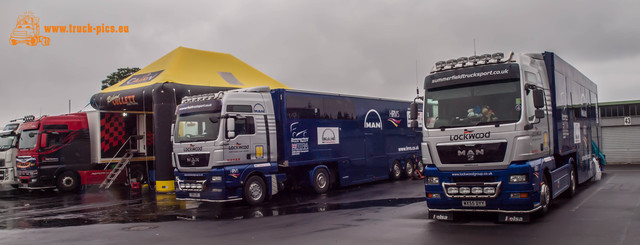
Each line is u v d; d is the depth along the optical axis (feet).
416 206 41.81
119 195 62.90
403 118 73.20
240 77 79.36
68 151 71.20
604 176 69.87
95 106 73.00
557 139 37.88
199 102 47.21
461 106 32.53
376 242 26.76
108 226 36.68
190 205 49.26
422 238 27.40
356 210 40.83
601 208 36.47
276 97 51.67
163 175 62.85
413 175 73.67
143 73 73.92
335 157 58.23
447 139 32.22
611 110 110.42
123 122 74.95
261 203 48.44
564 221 31.14
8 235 33.86
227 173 45.32
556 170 37.63
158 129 62.95
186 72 70.49
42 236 32.91
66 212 46.96
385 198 49.11
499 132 30.53
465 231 29.04
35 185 67.92
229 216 40.27
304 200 50.14
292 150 51.75
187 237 30.81
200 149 46.29
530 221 31.48
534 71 34.60
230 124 45.06
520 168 29.96
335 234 29.71
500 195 30.37
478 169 31.24
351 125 61.52
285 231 31.68
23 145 69.77
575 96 46.65
